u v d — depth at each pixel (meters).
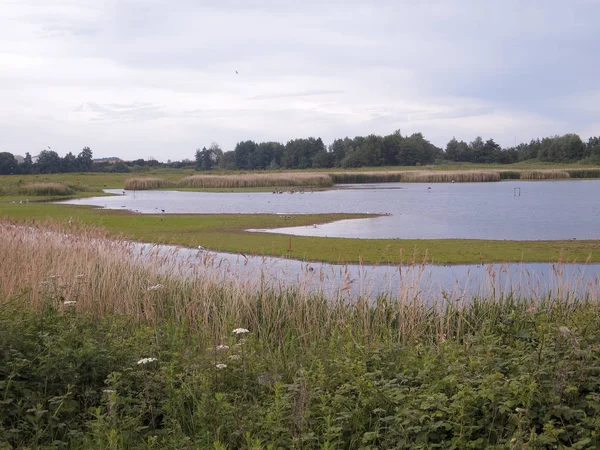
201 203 60.19
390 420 5.81
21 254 14.28
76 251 14.44
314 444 5.72
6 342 7.48
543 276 17.41
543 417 5.77
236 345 7.98
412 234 31.34
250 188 95.62
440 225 35.97
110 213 46.09
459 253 23.08
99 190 92.44
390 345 8.11
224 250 24.11
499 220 38.97
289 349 9.73
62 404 6.57
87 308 11.78
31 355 7.37
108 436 5.64
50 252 14.71
